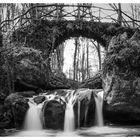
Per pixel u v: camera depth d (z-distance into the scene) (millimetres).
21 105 9797
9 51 11875
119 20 16719
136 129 9633
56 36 15719
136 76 10344
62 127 9641
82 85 16609
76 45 25438
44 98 10547
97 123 10484
